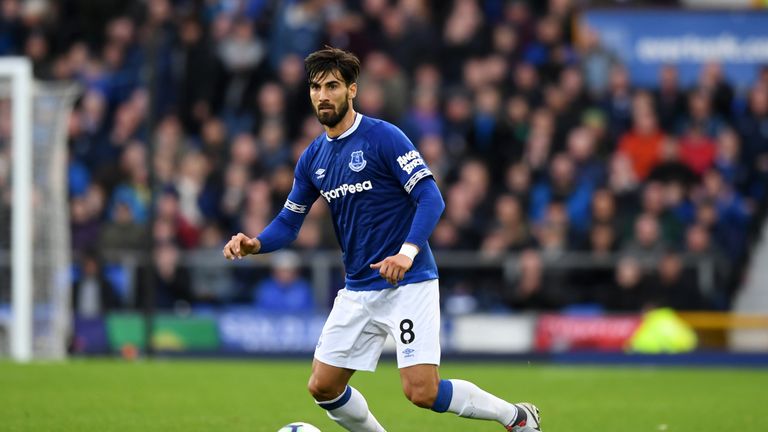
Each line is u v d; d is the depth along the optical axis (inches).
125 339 2076.8
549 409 1369.3
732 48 2474.2
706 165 2404.0
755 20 2469.2
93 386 1513.3
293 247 2134.6
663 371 1935.3
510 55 2498.8
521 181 2301.9
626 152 2412.6
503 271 2155.5
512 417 917.2
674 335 2118.6
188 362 1943.9
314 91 873.5
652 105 2458.2
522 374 1845.5
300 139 2445.9
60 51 2647.6
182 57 2529.5
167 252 2128.4
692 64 2482.8
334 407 907.4
